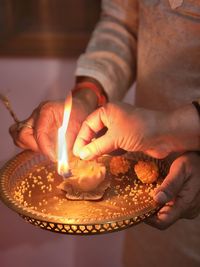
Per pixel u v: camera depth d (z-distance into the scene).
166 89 0.93
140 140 0.76
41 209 0.74
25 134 0.86
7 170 0.79
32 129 0.87
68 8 1.57
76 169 0.80
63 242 1.61
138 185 0.79
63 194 0.77
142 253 1.09
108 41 1.06
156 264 1.07
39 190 0.78
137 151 0.84
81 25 1.56
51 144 0.82
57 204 0.75
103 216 0.72
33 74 1.55
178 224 1.00
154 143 0.77
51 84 1.55
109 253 1.62
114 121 0.78
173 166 0.77
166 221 0.75
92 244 1.62
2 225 1.58
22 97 1.56
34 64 1.54
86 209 0.73
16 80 1.55
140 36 0.96
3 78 1.55
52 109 0.87
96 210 0.73
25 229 1.59
